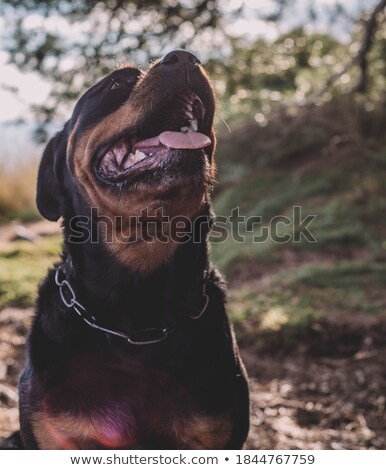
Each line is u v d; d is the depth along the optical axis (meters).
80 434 2.86
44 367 2.87
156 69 2.64
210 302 2.97
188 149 2.52
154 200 2.60
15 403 4.35
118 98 2.84
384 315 5.37
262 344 5.20
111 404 2.83
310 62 9.02
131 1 6.35
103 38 6.36
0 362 5.02
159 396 2.82
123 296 2.80
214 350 2.86
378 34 8.38
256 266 7.28
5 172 12.91
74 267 2.91
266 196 9.28
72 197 3.06
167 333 2.80
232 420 2.89
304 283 6.33
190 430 2.81
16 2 6.26
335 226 7.89
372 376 4.60
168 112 2.74
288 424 4.14
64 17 6.32
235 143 10.51
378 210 8.16
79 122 2.97
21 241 9.48
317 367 4.86
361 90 7.03
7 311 6.19
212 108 2.74
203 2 6.25
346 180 9.10
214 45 6.68
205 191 2.67
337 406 4.32
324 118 9.73
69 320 2.87
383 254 7.08
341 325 5.23
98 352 2.84
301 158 10.16
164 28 6.38
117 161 2.81
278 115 9.58
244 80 7.44
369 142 9.70
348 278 6.33
